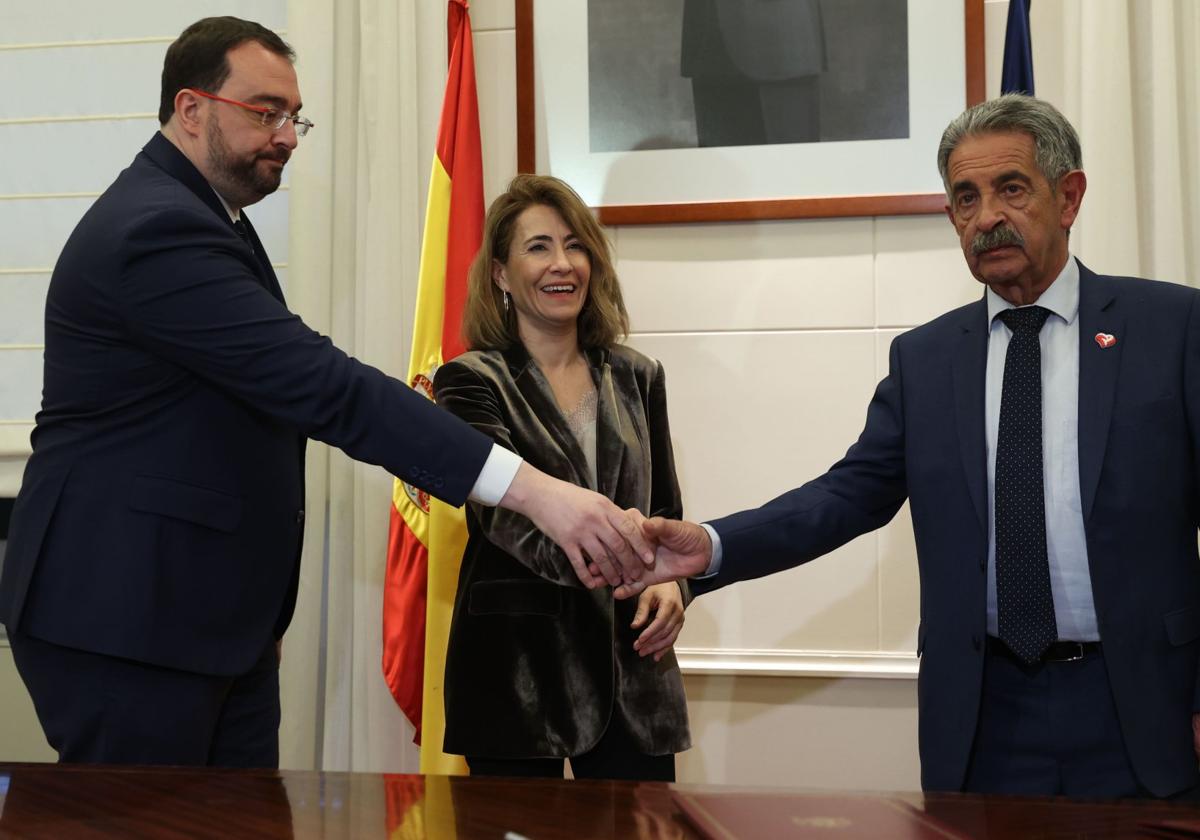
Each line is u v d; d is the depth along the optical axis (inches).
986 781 73.4
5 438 129.9
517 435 88.0
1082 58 111.3
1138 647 70.0
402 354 120.3
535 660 85.4
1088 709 70.9
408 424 76.4
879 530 118.4
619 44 123.1
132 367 76.5
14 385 131.5
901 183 118.7
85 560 74.3
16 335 132.0
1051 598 72.2
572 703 84.5
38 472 77.8
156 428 76.6
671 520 82.4
